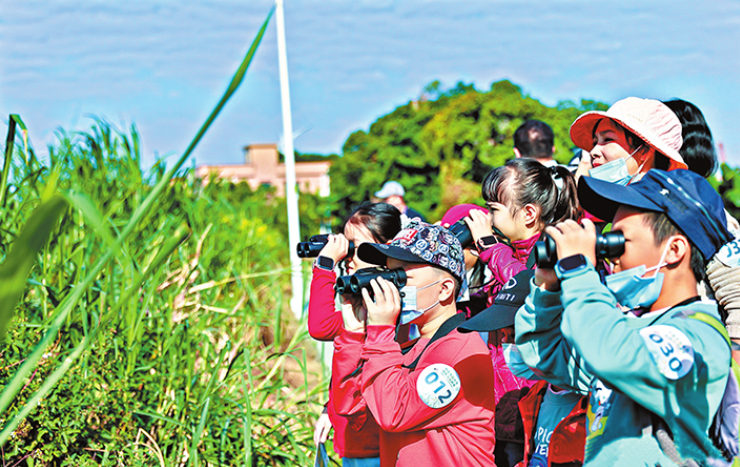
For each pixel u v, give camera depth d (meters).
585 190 1.54
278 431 3.21
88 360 2.89
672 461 1.33
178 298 3.66
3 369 2.58
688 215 1.38
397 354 1.88
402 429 1.82
